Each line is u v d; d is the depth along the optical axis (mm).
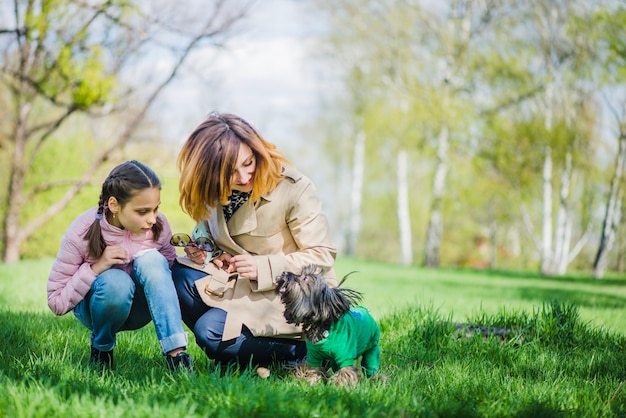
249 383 3416
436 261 29172
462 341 5188
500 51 26938
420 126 29781
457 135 28188
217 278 4082
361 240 57250
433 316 5676
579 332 5770
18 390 3180
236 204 4020
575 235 41531
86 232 3924
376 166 42219
